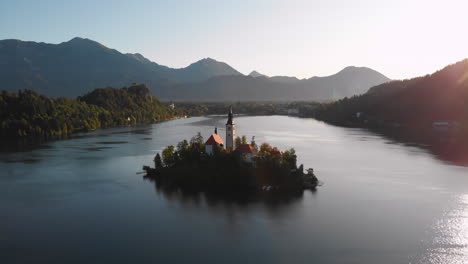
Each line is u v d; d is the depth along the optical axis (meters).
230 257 79.69
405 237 88.94
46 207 110.19
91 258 79.50
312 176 134.00
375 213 104.06
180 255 80.62
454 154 194.00
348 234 90.69
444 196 119.12
